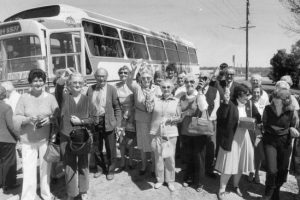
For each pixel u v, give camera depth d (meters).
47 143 5.05
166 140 5.42
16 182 5.77
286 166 5.15
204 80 5.45
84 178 5.02
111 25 10.65
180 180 6.03
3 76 8.32
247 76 32.56
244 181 6.10
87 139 4.79
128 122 6.21
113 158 6.00
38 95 4.97
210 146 6.11
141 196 5.35
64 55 7.78
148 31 14.09
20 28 8.07
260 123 5.60
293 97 5.84
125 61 11.26
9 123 5.45
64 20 8.68
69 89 5.01
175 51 17.95
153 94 5.62
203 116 5.41
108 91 5.82
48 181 5.11
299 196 5.46
